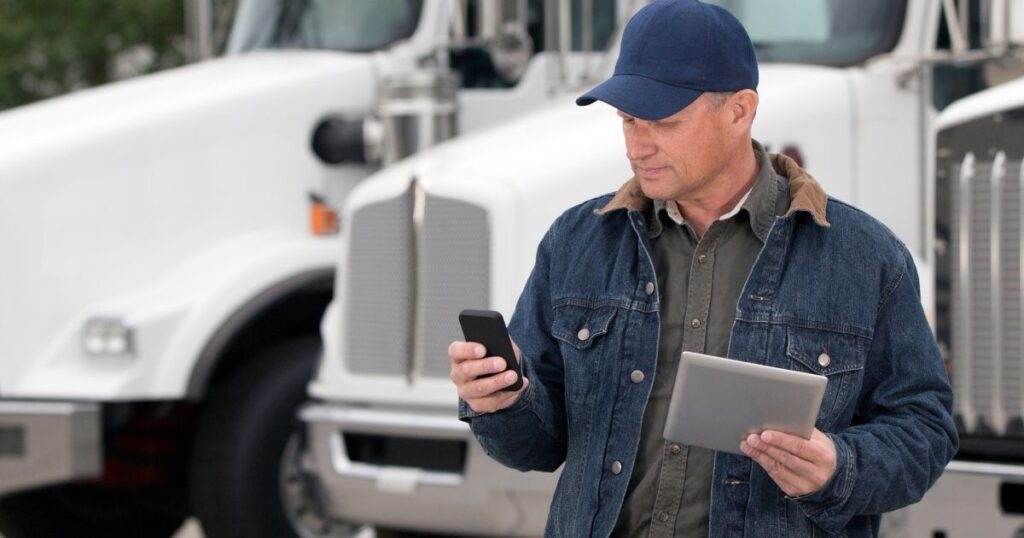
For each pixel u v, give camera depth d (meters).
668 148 3.58
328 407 7.20
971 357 5.87
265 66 8.98
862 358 3.58
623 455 3.65
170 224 8.34
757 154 3.81
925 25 7.16
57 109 8.78
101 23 19.88
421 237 6.94
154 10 19.83
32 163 8.09
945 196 5.90
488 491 6.62
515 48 7.79
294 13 9.30
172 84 8.93
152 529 9.70
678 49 3.55
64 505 9.23
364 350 7.16
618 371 3.68
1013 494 5.77
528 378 3.77
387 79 8.28
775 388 3.31
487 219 6.69
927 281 6.28
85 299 8.13
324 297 8.52
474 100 8.44
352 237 7.26
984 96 5.92
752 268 3.62
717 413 3.39
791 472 3.40
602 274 3.76
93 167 8.20
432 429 6.77
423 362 6.95
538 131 7.26
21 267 8.01
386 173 7.29
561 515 3.77
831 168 6.96
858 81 7.04
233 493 7.99
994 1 6.31
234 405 8.07
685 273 3.71
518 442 3.82
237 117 8.52
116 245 8.23
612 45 7.82
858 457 3.46
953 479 5.71
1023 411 5.80
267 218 8.57
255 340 8.41
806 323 3.56
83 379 7.87
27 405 7.70
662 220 3.76
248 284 8.10
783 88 6.97
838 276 3.59
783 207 3.68
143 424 8.58
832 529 3.53
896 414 3.62
